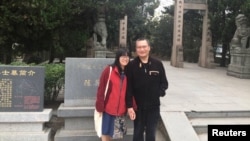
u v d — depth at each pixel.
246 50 13.47
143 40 4.41
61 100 7.29
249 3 13.32
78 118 5.59
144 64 4.46
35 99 5.23
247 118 6.41
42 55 14.37
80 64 5.62
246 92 9.14
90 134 5.47
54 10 8.23
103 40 12.77
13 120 5.12
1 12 7.58
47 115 5.20
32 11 7.64
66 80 5.61
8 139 5.12
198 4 20.28
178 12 20.33
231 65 14.68
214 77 13.74
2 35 7.93
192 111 6.30
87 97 5.65
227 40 18.03
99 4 11.10
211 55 19.92
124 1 11.86
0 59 9.80
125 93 4.57
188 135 5.38
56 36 8.83
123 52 4.54
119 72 4.57
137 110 4.54
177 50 20.19
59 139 5.38
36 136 5.19
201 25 25.05
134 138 4.61
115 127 4.59
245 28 14.37
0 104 5.14
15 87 5.16
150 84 4.44
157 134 5.82
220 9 17.75
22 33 8.06
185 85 10.62
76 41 10.60
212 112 6.35
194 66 21.70
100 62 5.65
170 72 16.12
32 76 5.20
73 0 9.78
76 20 10.71
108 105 4.57
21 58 11.91
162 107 6.58
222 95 8.48
